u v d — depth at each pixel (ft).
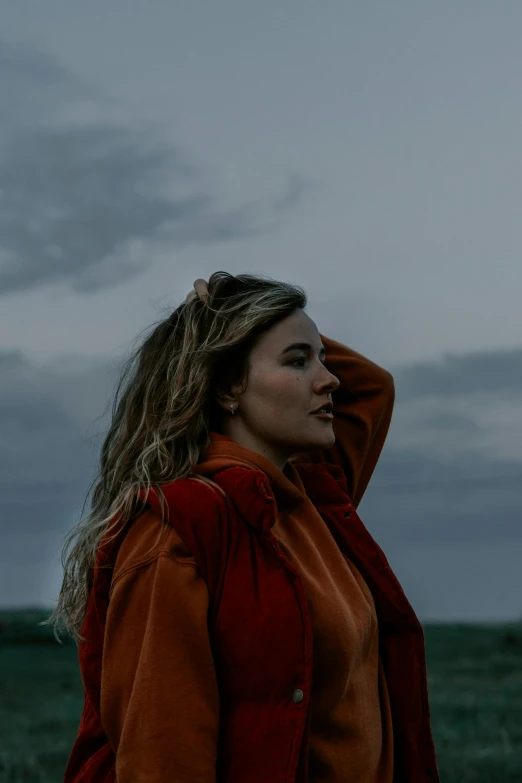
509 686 34.40
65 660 43.65
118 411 8.83
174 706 6.91
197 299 8.64
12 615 56.18
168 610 7.13
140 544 7.50
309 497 8.85
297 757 7.03
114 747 7.27
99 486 8.72
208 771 6.86
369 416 10.14
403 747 8.33
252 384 8.29
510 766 20.27
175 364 8.45
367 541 8.64
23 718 28.40
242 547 7.50
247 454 8.09
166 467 7.88
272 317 8.29
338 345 10.44
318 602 7.64
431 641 48.55
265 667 7.20
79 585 8.40
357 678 7.87
